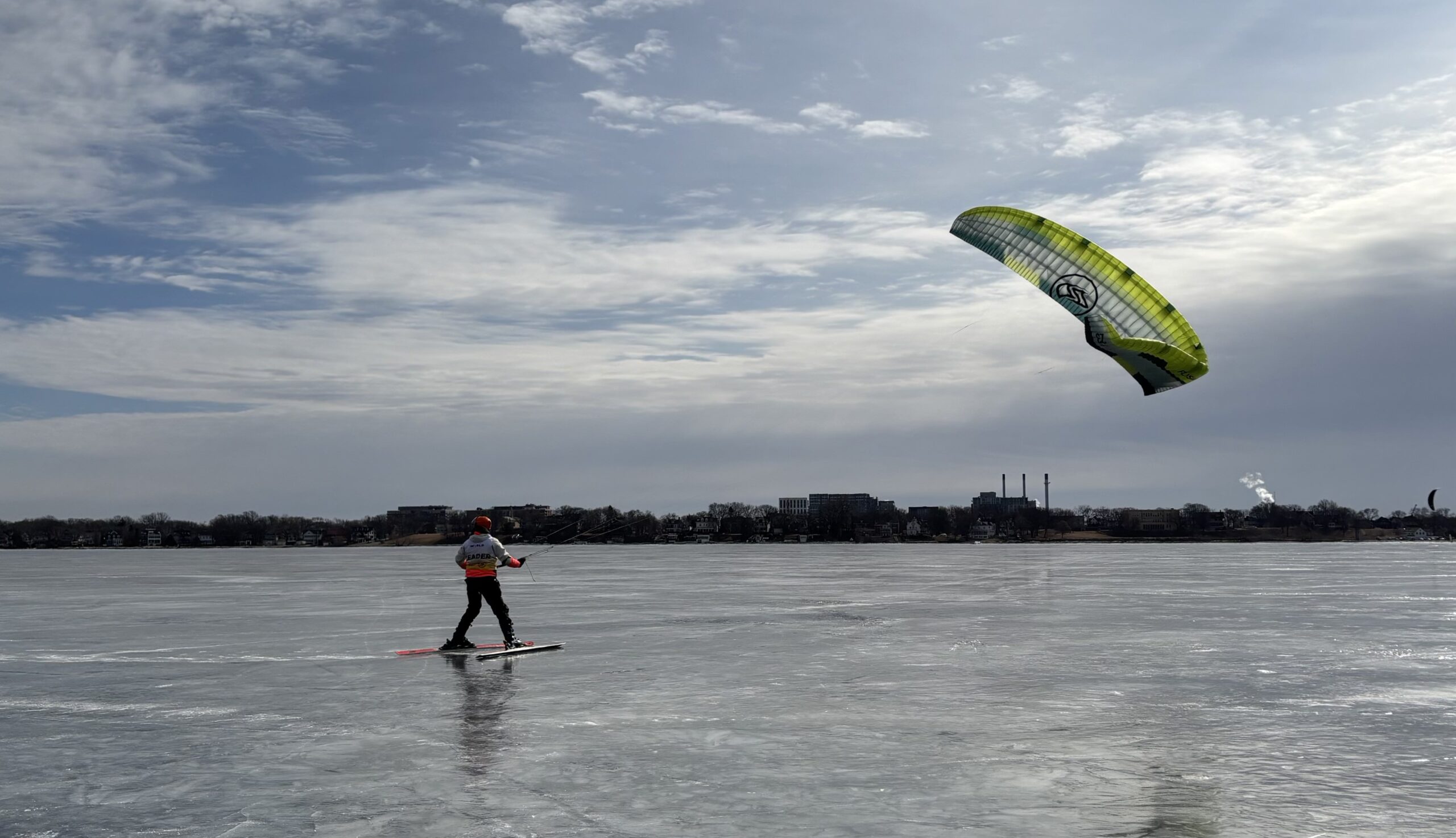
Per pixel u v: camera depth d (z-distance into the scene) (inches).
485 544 765.3
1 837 323.9
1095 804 351.6
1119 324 649.0
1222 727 474.3
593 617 1073.5
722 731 470.0
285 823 335.0
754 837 317.1
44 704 557.0
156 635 918.4
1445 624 943.0
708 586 1729.8
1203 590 1517.0
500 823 331.9
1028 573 2260.1
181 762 418.6
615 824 330.3
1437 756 418.9
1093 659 701.3
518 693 574.6
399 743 449.1
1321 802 352.8
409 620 1067.3
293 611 1209.4
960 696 557.0
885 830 323.3
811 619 1029.8
